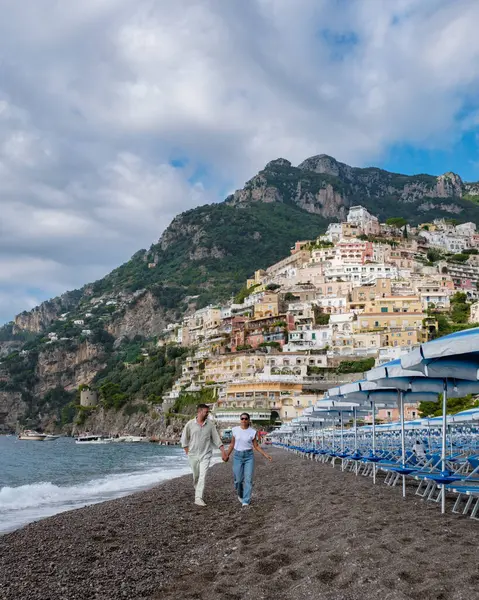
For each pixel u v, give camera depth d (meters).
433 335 152.88
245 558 10.79
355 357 151.38
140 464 74.06
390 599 7.73
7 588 9.74
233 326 192.38
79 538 14.33
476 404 71.00
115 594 9.28
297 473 33.22
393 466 20.23
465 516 14.20
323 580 8.82
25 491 32.59
